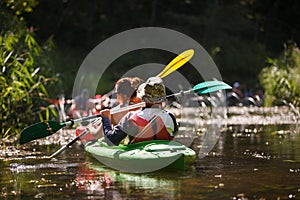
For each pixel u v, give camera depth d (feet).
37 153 97.45
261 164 83.82
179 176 74.18
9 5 159.02
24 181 72.64
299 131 131.75
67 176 75.66
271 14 391.24
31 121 128.98
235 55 357.41
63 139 118.83
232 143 110.32
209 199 61.31
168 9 384.68
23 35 142.00
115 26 362.12
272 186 67.82
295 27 385.29
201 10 388.16
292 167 81.00
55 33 334.85
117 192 65.16
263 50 363.97
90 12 356.59
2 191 66.90
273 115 185.98
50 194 65.00
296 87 199.82
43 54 148.56
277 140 114.21
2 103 116.16
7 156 94.02
